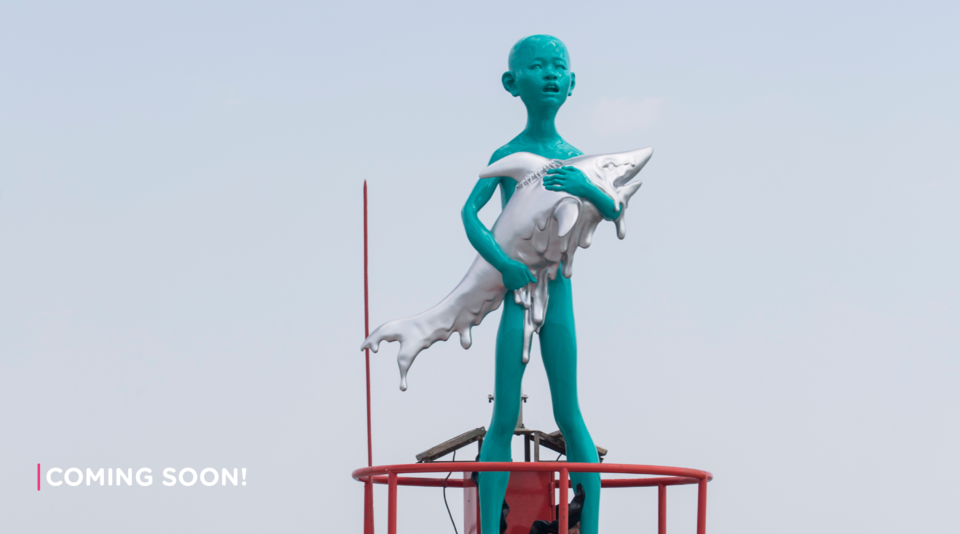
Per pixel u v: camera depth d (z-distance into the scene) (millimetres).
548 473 9094
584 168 8969
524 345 8969
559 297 9141
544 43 9500
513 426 9008
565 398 9047
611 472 7730
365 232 9758
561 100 9453
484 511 8930
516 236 8953
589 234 8969
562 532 7543
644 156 9250
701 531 8242
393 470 7965
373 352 9062
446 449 10398
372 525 8773
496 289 9102
